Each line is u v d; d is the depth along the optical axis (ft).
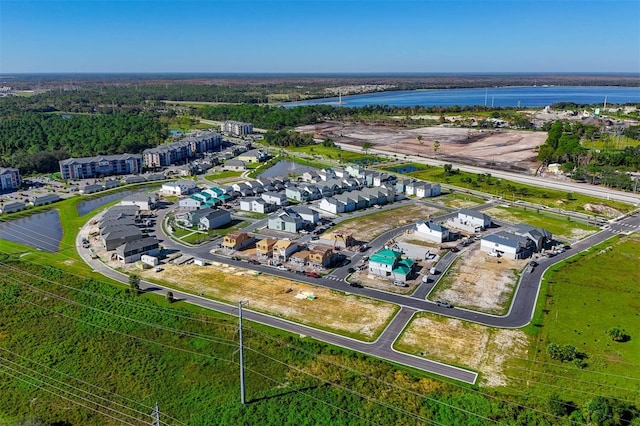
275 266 298.15
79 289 263.29
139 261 302.45
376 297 257.34
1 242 338.13
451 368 194.59
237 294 259.60
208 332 220.64
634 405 170.81
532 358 201.87
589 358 201.16
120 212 390.21
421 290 266.16
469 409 170.19
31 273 283.38
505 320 233.76
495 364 197.57
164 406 174.29
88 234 356.38
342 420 166.30
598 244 337.52
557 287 268.62
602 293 261.24
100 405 174.91
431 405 172.45
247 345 210.18
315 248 310.24
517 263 304.71
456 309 244.42
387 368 193.47
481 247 326.65
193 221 377.91
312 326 226.58
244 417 167.63
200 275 284.20
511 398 175.42
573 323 230.07
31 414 169.78
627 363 197.67
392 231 368.89
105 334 219.82
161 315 235.40
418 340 215.31
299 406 172.86
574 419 164.04
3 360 201.26
